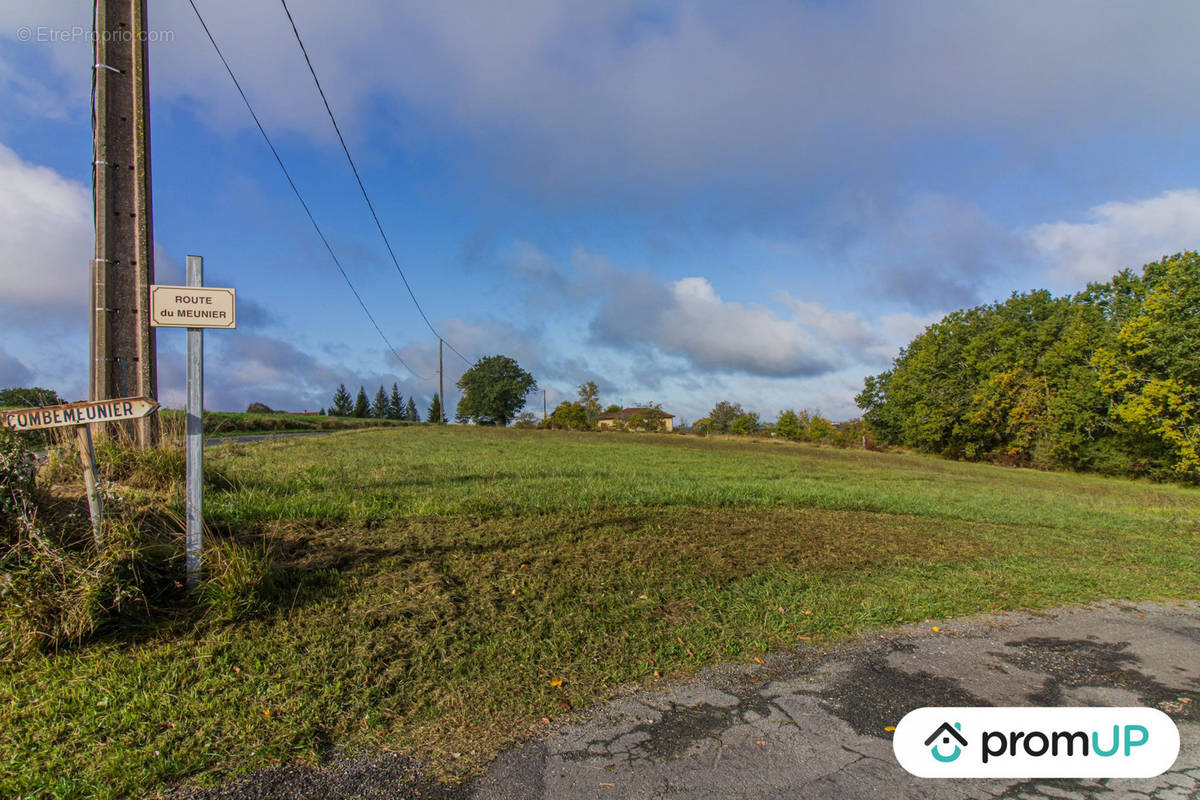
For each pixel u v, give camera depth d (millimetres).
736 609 5555
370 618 4664
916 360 57500
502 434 41156
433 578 5555
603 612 5234
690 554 7148
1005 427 51125
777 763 3266
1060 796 3080
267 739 3262
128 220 8375
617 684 4109
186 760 3061
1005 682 4457
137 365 8383
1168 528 13219
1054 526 12148
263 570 4863
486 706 3725
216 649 4113
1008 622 5840
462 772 3098
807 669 4508
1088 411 43250
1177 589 7520
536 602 5305
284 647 4188
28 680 3652
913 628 5492
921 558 8008
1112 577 7855
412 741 3350
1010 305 56094
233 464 11719
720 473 17594
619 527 8203
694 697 3990
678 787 3020
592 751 3326
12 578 3975
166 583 4754
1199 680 4637
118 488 6062
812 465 26453
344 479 10773
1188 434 36281
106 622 4223
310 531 6703
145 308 8406
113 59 8289
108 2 8227
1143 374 37969
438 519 7879
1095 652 5152
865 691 4199
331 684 3811
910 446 59500
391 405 116000
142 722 3326
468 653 4348
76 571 4188
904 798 3002
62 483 6930
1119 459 41344
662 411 81625
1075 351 45469
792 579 6547
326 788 2938
